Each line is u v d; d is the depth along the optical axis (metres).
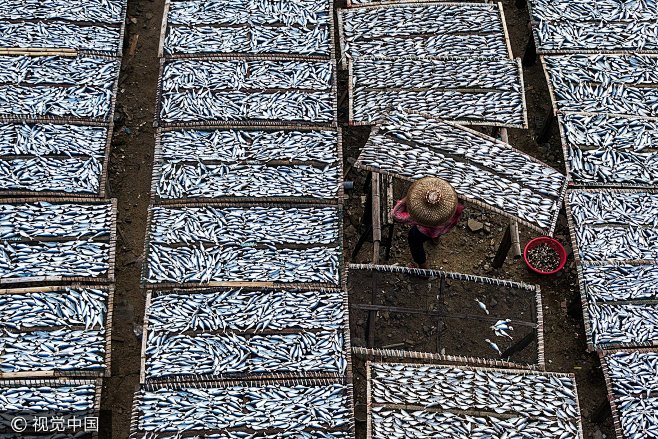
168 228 7.23
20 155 7.59
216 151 7.73
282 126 7.96
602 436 7.48
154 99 9.45
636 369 6.88
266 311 6.89
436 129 7.74
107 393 7.50
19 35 8.43
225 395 6.49
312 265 7.14
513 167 7.52
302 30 8.74
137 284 8.16
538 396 6.57
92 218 7.25
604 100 8.45
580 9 9.19
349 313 7.11
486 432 6.36
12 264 6.94
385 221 8.23
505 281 7.33
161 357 6.63
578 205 7.68
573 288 8.30
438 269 8.35
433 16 8.92
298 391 6.54
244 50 8.54
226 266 7.08
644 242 7.52
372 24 8.85
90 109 7.97
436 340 7.02
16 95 7.99
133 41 9.85
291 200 7.51
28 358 6.52
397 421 6.38
